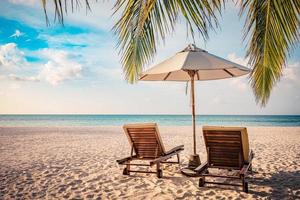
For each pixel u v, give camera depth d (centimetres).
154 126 454
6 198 379
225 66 377
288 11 300
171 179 459
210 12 222
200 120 6138
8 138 1274
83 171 538
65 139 1225
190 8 226
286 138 1245
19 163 629
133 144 489
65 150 853
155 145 471
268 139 1195
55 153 788
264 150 820
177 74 562
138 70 415
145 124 459
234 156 395
